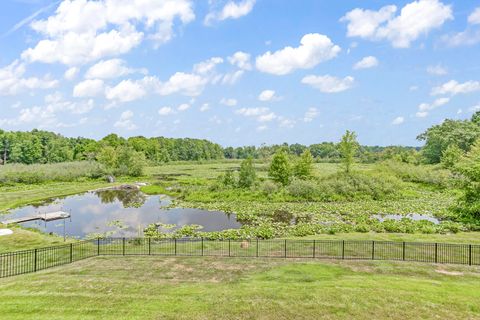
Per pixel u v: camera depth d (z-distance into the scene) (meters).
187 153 125.81
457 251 16.16
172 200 37.94
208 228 25.23
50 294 10.06
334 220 26.86
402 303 9.15
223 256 15.12
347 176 41.25
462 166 24.64
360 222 25.22
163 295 9.95
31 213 30.83
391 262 13.84
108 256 15.41
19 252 15.45
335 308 8.88
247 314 8.60
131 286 10.80
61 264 14.55
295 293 9.91
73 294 10.05
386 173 46.44
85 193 44.06
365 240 18.61
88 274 12.42
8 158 86.94
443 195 38.75
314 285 10.77
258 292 10.05
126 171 65.31
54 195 40.84
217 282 11.41
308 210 30.86
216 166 100.88
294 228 23.77
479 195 23.05
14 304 9.30
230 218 28.67
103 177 58.56
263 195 37.66
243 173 42.25
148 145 112.38
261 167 82.25
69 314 8.67
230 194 38.44
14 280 11.89
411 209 30.88
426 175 47.59
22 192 42.09
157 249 17.59
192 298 9.68
